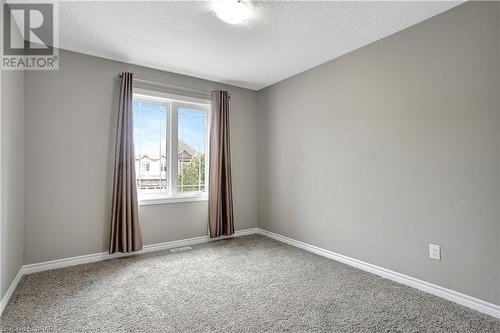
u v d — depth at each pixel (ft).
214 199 12.83
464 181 7.11
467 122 7.05
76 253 9.88
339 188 10.44
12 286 7.61
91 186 10.18
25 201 8.96
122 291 7.82
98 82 10.36
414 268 8.14
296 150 12.45
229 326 6.17
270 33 8.66
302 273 9.23
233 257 10.82
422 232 7.96
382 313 6.73
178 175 12.58
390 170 8.77
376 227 9.18
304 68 11.73
